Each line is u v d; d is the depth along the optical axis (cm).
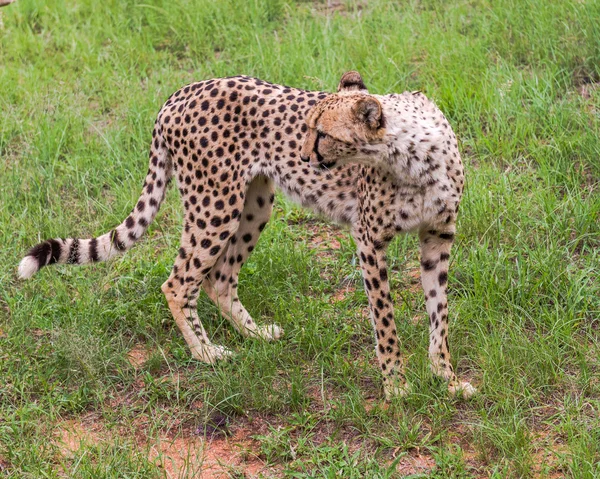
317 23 1598
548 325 924
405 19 1569
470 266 1014
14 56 1611
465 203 1105
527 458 758
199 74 1493
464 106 1306
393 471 764
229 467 793
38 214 1190
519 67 1409
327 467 775
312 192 912
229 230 930
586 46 1392
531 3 1510
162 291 976
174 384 909
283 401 866
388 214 841
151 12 1698
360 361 928
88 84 1509
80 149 1334
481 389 855
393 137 800
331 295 1040
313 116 820
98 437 845
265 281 1047
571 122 1244
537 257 1009
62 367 926
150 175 973
